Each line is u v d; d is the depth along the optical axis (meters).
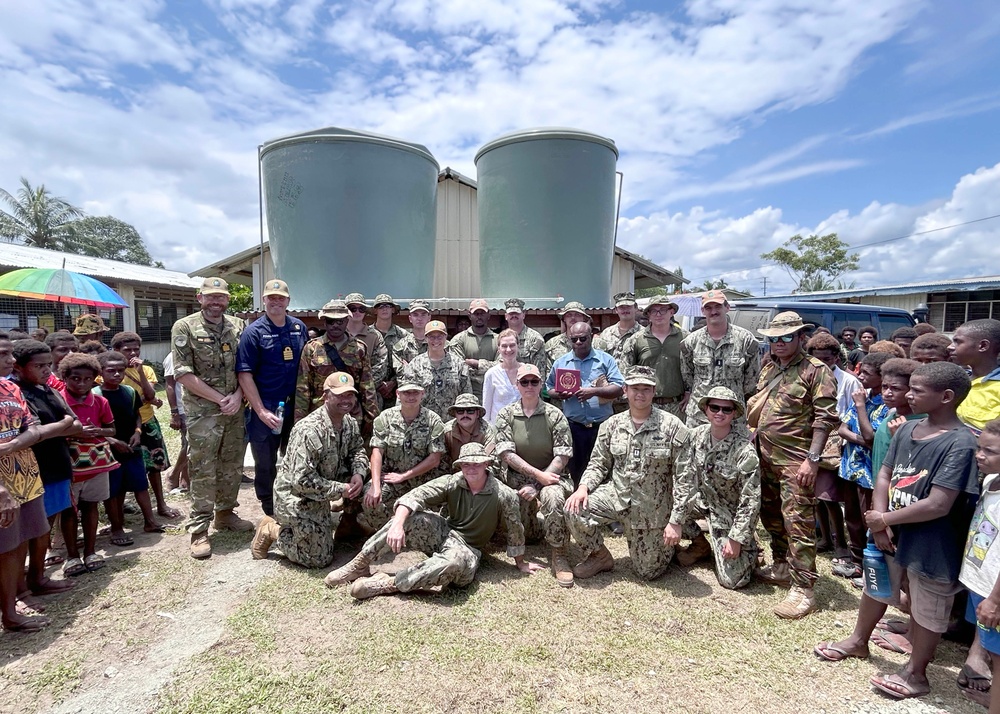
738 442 3.47
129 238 41.22
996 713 2.08
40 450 3.28
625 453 3.54
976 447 2.22
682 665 2.67
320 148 5.60
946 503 2.21
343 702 2.39
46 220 29.69
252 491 5.51
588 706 2.40
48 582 3.39
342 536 4.17
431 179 6.49
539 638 2.88
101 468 3.72
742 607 3.23
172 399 5.48
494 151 6.30
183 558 3.87
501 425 4.08
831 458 3.65
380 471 3.96
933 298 18.16
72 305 13.73
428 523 3.53
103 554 3.97
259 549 3.82
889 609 3.19
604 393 4.45
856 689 2.50
